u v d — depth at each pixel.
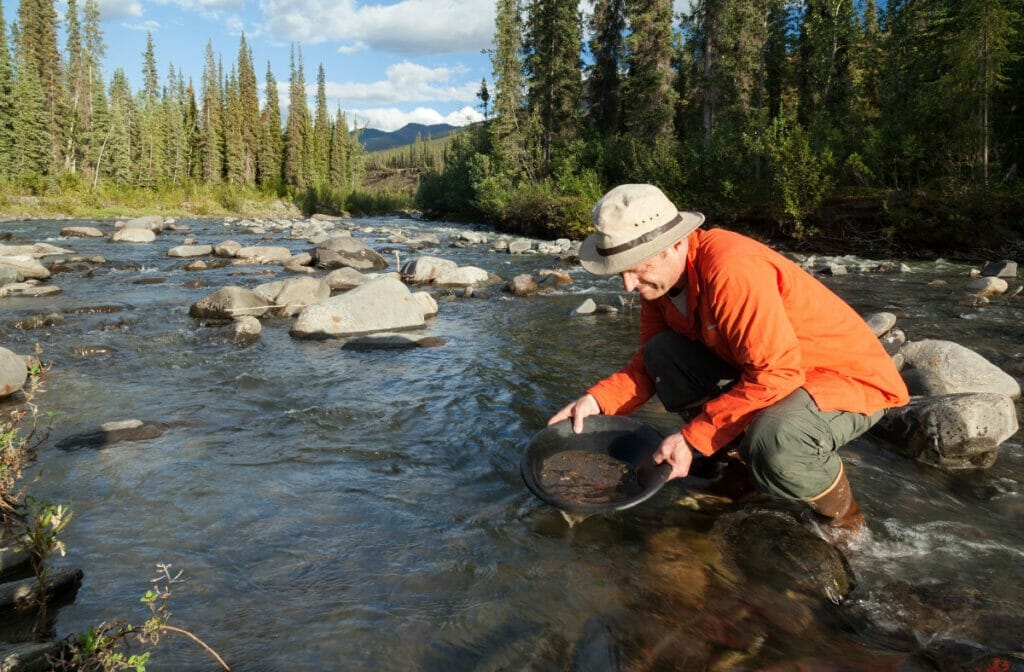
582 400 2.62
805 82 28.19
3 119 41.47
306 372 4.84
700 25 28.25
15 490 2.71
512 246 16.70
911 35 21.62
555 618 1.87
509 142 31.62
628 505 2.07
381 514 2.54
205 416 3.78
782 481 2.12
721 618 1.87
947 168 17.83
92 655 1.57
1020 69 18.73
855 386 2.12
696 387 2.49
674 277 2.19
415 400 4.10
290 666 1.65
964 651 1.66
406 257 15.41
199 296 8.78
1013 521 2.52
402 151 194.62
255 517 2.50
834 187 18.50
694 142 24.31
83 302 8.08
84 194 39.91
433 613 1.89
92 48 55.66
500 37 31.28
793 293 2.09
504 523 2.47
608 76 34.97
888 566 2.18
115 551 2.23
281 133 73.12
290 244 18.64
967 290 9.52
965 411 2.99
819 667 1.64
